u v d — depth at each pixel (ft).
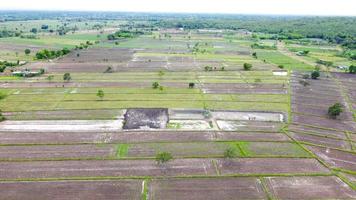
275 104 233.35
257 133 181.78
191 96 247.29
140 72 327.88
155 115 206.39
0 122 189.26
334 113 208.74
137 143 165.78
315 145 168.55
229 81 296.71
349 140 177.06
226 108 222.07
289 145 168.14
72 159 148.25
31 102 225.97
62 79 292.20
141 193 123.75
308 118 208.44
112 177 133.90
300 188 129.39
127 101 232.32
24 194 121.90
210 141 169.58
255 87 277.23
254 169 142.92
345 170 143.95
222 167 144.05
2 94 240.94
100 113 207.31
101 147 160.66
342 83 303.07
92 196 121.39
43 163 144.56
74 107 217.15
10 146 159.63
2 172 136.56
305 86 286.46
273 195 124.36
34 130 178.40
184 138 172.45
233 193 125.08
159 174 137.28
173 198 121.08
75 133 175.94
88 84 276.41
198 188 127.85
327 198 123.34
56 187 126.72
